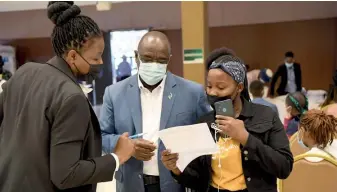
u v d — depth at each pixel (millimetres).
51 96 1180
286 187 1946
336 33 8492
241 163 1485
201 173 1611
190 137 1411
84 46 1270
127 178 1836
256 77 7406
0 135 1302
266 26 9000
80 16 1290
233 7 9117
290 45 8891
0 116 1358
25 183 1179
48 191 1181
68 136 1137
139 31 9266
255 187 1474
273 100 6195
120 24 9578
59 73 1251
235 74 1460
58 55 1314
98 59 1323
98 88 8961
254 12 9016
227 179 1502
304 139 2049
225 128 1397
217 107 1435
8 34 10211
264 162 1404
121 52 9266
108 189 2848
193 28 5348
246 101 1551
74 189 1244
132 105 1851
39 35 10133
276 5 8828
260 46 9102
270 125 1490
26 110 1221
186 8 5344
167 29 9398
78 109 1158
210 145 1415
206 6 5516
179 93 1858
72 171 1128
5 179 1221
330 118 1988
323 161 1857
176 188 1804
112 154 1282
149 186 1828
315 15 8602
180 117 1820
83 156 1237
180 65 9445
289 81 7172
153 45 1791
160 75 1811
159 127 1817
